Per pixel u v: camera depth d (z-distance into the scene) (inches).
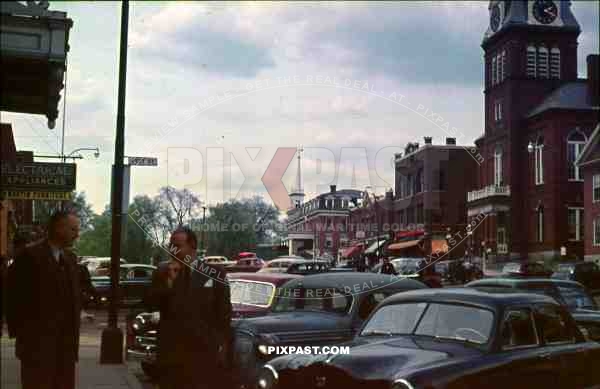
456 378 252.2
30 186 708.7
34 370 270.7
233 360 339.6
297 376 270.2
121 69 530.0
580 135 2474.2
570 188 2453.2
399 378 245.4
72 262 286.0
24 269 274.1
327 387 262.7
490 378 263.9
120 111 535.2
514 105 2645.2
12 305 272.7
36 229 1278.3
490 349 272.8
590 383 311.1
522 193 2588.6
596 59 2546.8
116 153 531.2
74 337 282.2
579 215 2449.6
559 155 2463.1
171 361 262.8
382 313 311.0
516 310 289.0
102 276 1141.7
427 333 289.7
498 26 2753.4
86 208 3892.7
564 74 2674.7
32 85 243.1
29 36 210.2
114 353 512.7
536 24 2669.8
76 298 283.9
